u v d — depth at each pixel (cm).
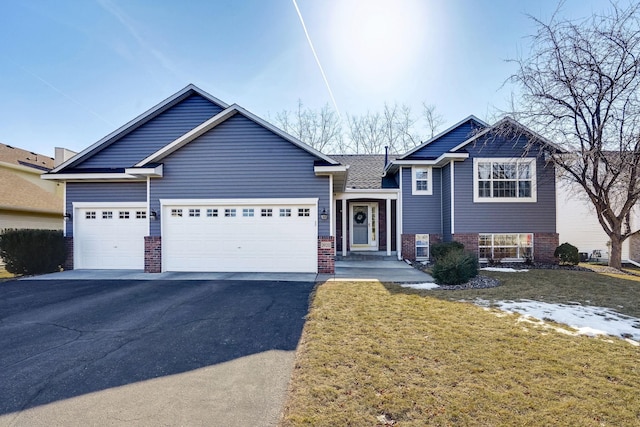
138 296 756
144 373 384
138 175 1083
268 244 1073
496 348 437
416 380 354
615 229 1227
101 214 1198
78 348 459
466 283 859
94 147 1241
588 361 399
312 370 379
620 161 1093
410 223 1485
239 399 327
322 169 1022
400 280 923
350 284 866
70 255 1189
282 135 1052
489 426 278
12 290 835
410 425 279
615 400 317
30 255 1071
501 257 1336
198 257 1085
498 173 1346
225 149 1080
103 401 326
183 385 356
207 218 1085
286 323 551
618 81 1047
